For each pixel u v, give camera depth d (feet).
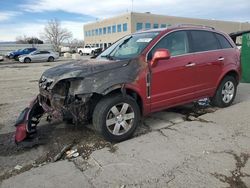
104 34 219.82
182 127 16.07
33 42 254.27
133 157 12.38
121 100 13.71
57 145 14.05
